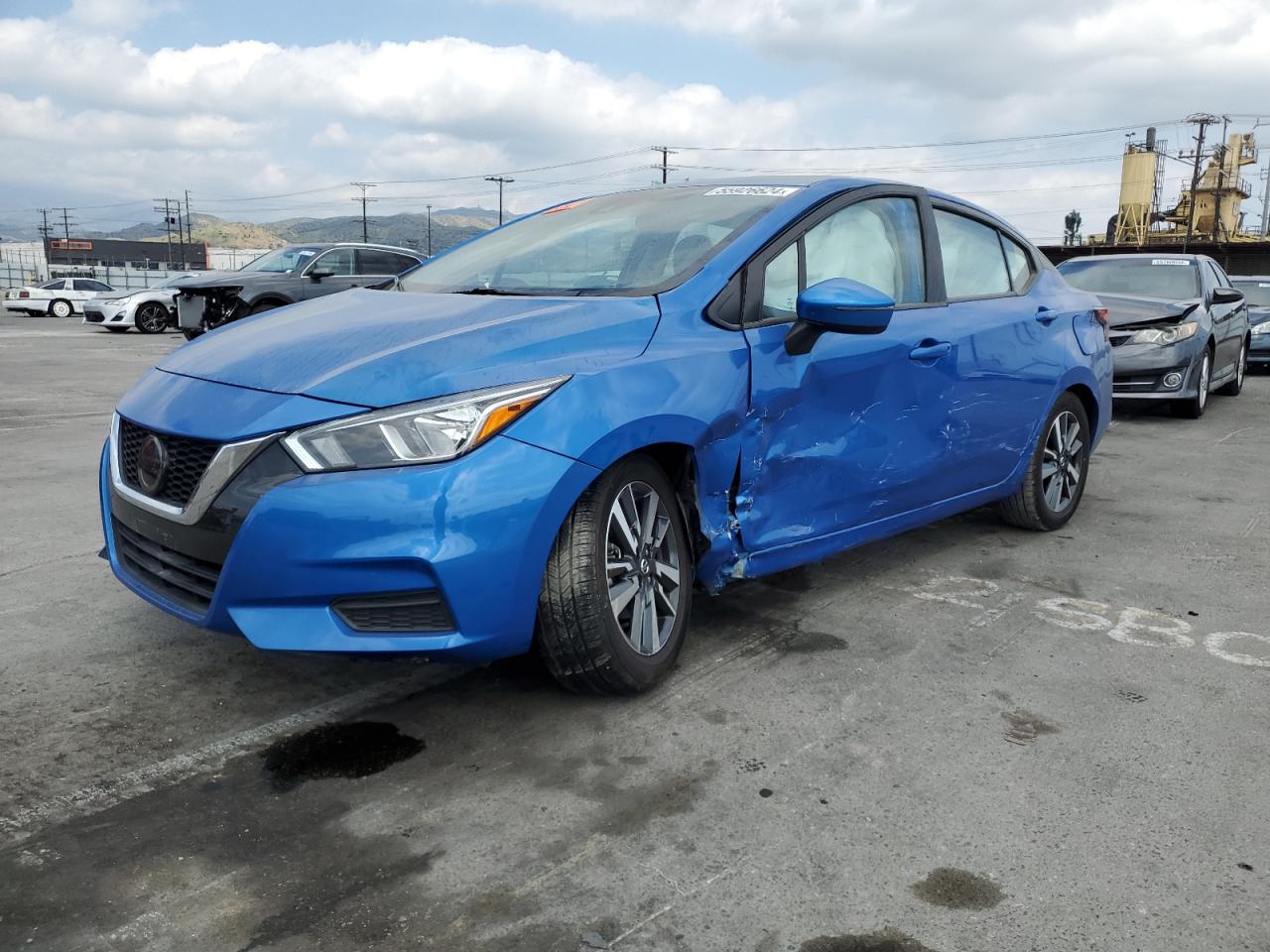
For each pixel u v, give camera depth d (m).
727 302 3.05
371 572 2.37
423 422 2.40
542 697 2.88
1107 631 3.48
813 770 2.48
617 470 2.68
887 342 3.47
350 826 2.22
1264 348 13.25
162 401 2.74
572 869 2.07
